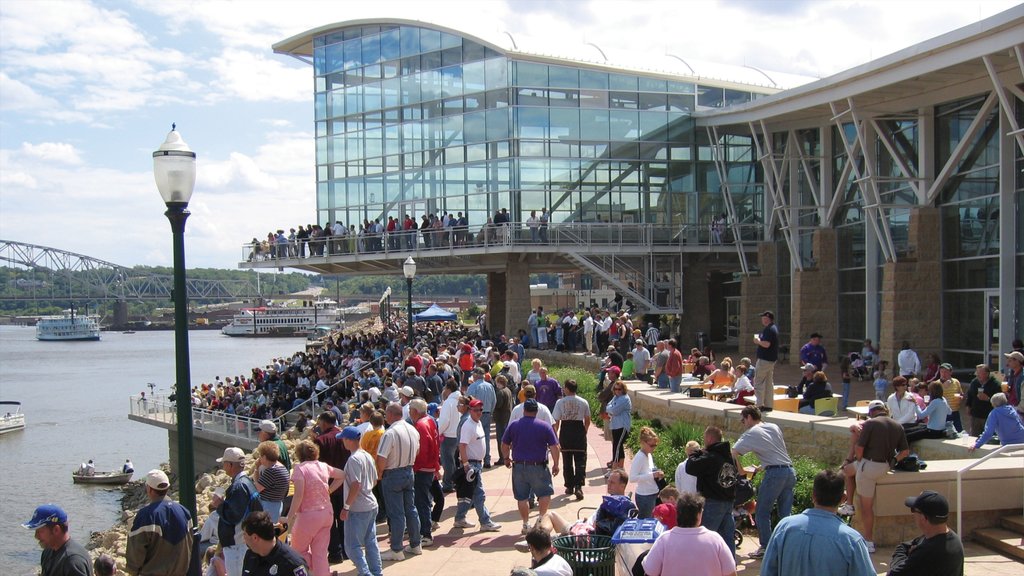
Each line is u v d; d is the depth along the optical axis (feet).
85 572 22.45
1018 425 35.55
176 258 27.07
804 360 59.47
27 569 88.94
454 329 173.37
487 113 121.39
